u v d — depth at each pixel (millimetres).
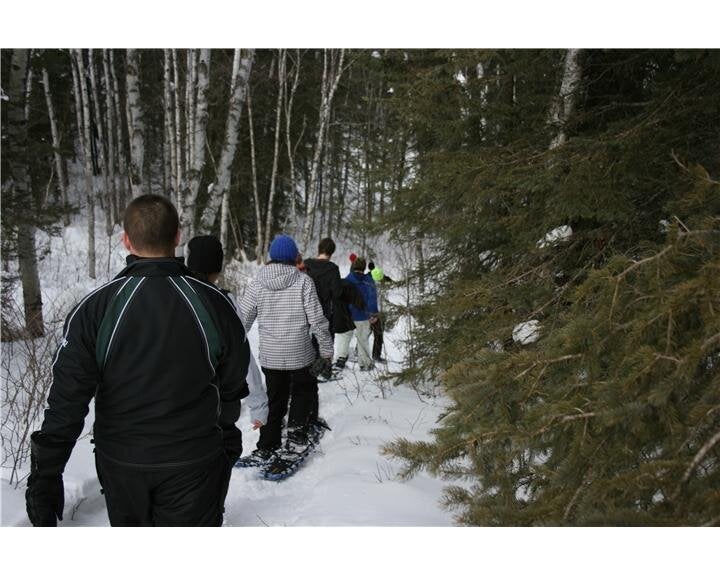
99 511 2982
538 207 3512
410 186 4562
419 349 4652
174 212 1902
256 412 3555
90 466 3246
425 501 2814
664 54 3590
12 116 6645
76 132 20422
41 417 3770
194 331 1800
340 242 20016
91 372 1714
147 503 1823
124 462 1758
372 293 6793
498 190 3574
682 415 1487
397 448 1995
